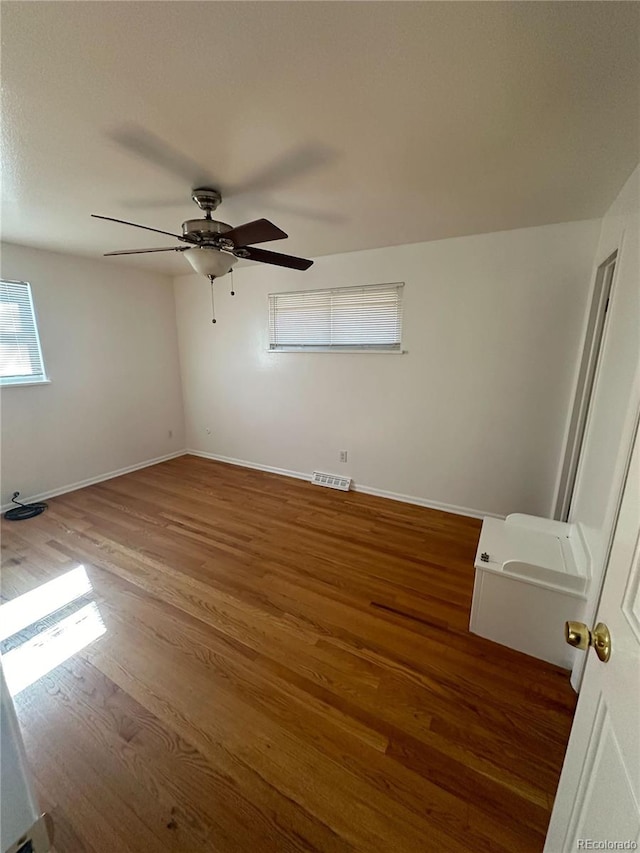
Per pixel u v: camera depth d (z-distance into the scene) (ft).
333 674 5.30
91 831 3.59
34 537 9.02
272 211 7.09
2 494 10.32
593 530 5.15
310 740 4.41
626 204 5.46
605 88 3.60
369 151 4.89
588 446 6.14
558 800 2.88
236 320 13.07
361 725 4.58
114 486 12.27
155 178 5.66
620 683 2.07
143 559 8.11
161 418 14.74
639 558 2.07
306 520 9.93
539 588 5.41
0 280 9.72
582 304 7.97
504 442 9.41
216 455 15.20
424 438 10.42
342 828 3.61
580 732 2.62
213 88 3.65
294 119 4.18
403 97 3.79
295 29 2.95
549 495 9.17
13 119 4.13
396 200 6.57
